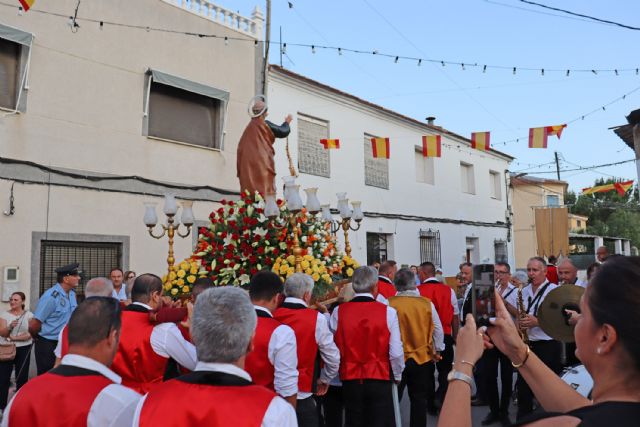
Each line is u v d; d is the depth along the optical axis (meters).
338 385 4.84
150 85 10.38
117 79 9.88
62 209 8.98
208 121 11.49
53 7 9.06
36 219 8.66
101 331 2.23
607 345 1.20
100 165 9.53
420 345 5.23
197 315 1.98
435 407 6.69
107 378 2.22
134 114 10.09
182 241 10.65
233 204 5.79
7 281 8.24
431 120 18.69
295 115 12.91
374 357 4.41
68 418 2.03
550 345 5.34
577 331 1.30
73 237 9.08
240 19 12.05
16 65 8.72
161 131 10.66
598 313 1.22
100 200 9.49
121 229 9.75
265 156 6.30
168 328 3.08
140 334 3.06
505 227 21.94
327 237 5.96
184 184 10.75
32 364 8.29
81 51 9.40
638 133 10.16
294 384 3.34
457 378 1.48
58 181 8.96
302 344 3.86
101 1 9.73
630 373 1.18
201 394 1.83
